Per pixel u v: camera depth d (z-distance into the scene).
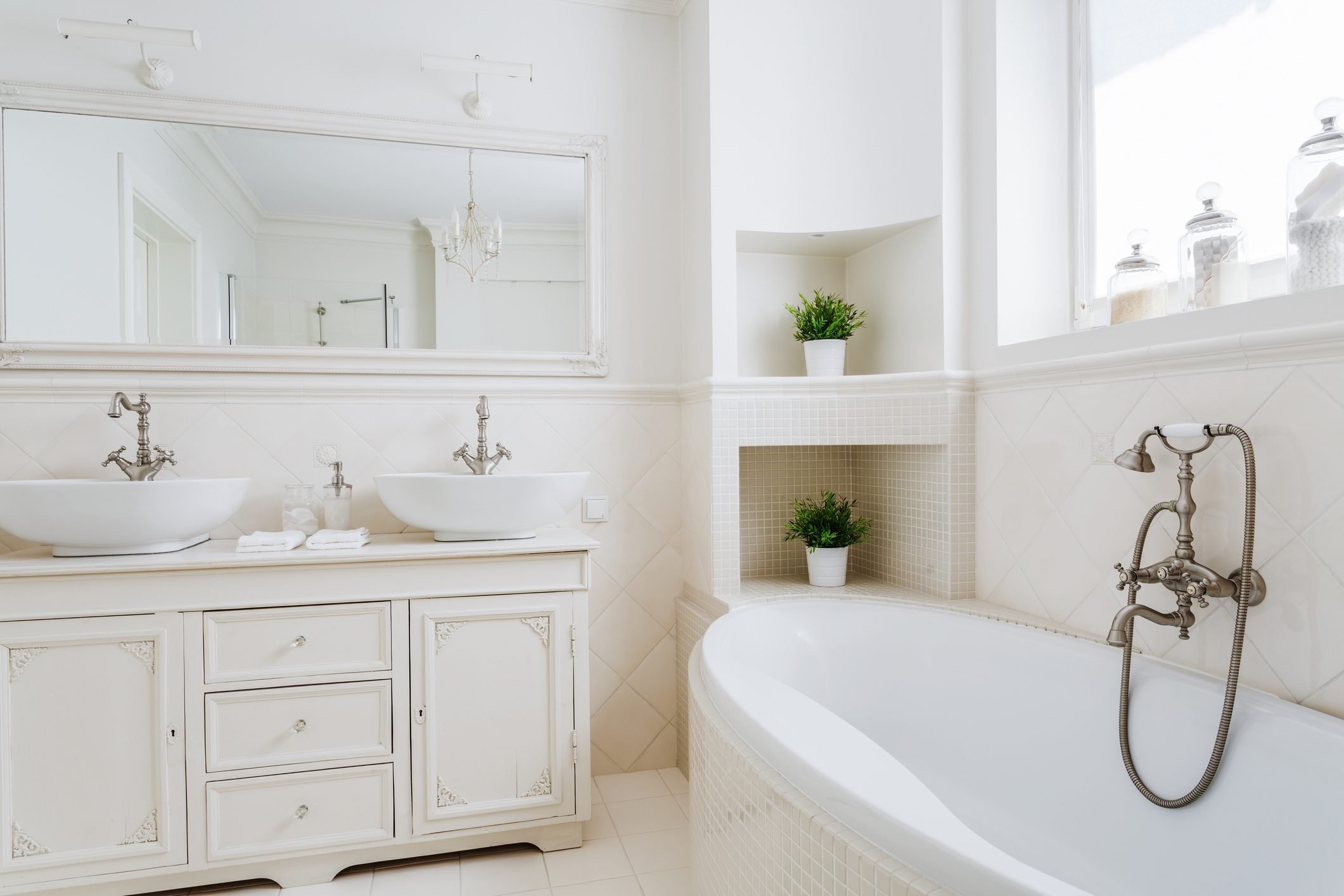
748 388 2.22
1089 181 2.04
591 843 1.99
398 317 2.30
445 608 1.85
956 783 1.72
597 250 2.43
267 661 1.75
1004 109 2.04
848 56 2.26
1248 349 1.33
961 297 2.14
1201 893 1.23
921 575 2.26
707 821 1.35
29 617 1.65
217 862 1.72
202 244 2.16
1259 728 1.20
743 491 2.59
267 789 1.75
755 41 2.26
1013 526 1.97
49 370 2.04
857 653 1.93
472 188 2.36
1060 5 2.08
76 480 2.03
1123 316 1.70
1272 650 1.31
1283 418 1.29
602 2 2.44
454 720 1.85
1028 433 1.91
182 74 2.12
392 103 2.28
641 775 2.45
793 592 2.27
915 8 2.19
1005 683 1.69
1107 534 1.67
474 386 2.34
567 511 2.04
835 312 2.35
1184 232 1.71
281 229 2.22
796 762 1.08
